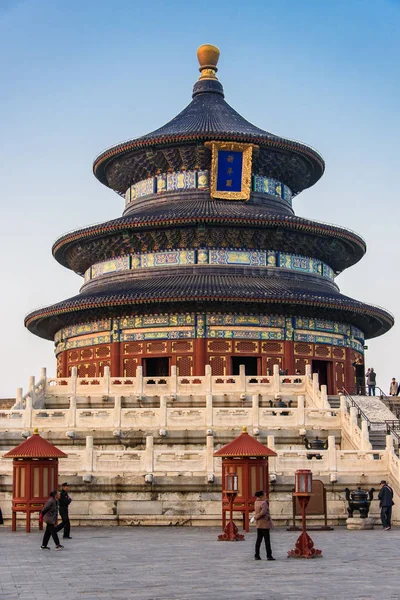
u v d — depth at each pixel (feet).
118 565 117.60
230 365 303.68
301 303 302.66
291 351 308.81
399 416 252.62
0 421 206.69
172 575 108.27
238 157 331.98
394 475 178.09
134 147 338.95
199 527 174.19
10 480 179.32
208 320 305.53
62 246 341.41
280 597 91.91
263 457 163.63
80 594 94.58
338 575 107.76
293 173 353.31
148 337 308.40
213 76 374.02
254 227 318.45
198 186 338.13
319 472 177.99
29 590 97.45
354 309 314.76
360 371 339.77
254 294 297.53
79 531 166.81
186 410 202.49
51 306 319.88
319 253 334.44
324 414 207.10
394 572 110.11
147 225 315.99
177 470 178.40
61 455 164.14
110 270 332.39
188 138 329.72
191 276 314.55
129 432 202.08
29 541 148.15
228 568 114.21
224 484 161.38
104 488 177.58
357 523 170.30
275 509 175.94
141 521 176.76
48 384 245.86
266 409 204.03
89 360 318.65
